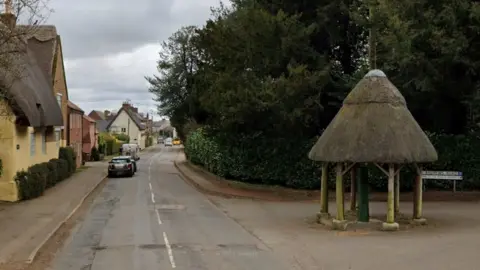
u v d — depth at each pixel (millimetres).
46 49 40469
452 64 24938
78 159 56188
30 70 29047
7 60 17812
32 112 25875
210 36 31969
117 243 15562
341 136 17922
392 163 17359
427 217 20594
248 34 28516
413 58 24125
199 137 52562
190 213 23031
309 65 29109
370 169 29078
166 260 13086
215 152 40469
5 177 25281
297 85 26484
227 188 33594
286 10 30516
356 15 26391
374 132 17453
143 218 21344
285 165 31828
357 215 19391
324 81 27766
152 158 82750
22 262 12547
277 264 12508
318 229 18156
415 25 24984
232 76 29250
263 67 29109
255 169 32938
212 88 30359
